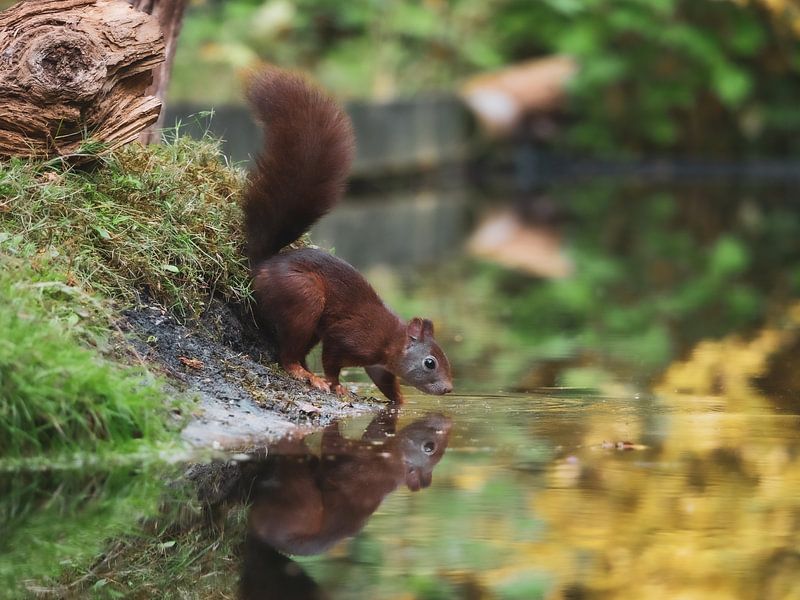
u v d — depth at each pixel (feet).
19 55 32.27
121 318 30.45
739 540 21.21
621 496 23.98
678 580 19.02
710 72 137.90
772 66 142.61
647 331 49.96
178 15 42.91
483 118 130.21
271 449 27.73
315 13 127.24
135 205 33.81
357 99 121.60
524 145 142.61
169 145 37.22
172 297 32.58
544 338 48.11
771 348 45.24
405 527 21.99
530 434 30.25
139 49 33.73
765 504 23.45
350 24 128.47
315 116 35.09
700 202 112.16
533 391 36.76
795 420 32.09
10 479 24.49
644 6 134.31
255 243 34.71
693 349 45.03
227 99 101.19
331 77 123.65
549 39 139.95
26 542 21.18
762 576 19.38
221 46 111.65
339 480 25.16
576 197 116.98
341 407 33.27
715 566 19.80
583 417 32.53
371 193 119.85
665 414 33.06
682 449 28.43
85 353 26.68
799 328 50.49
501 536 21.30
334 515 22.68
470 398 35.60
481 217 99.71
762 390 36.91
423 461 26.96
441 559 20.11
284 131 34.86
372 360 35.12
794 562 20.04
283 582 19.13
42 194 31.89
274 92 35.17
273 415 30.78
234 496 23.94
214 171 37.09
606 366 41.37
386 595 18.44
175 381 29.91
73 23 32.86
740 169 147.64
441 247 81.10
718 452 28.07
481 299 59.47
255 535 21.57
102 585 19.16
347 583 18.98
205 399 29.86
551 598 18.28
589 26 136.05
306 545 20.97
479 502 23.53
